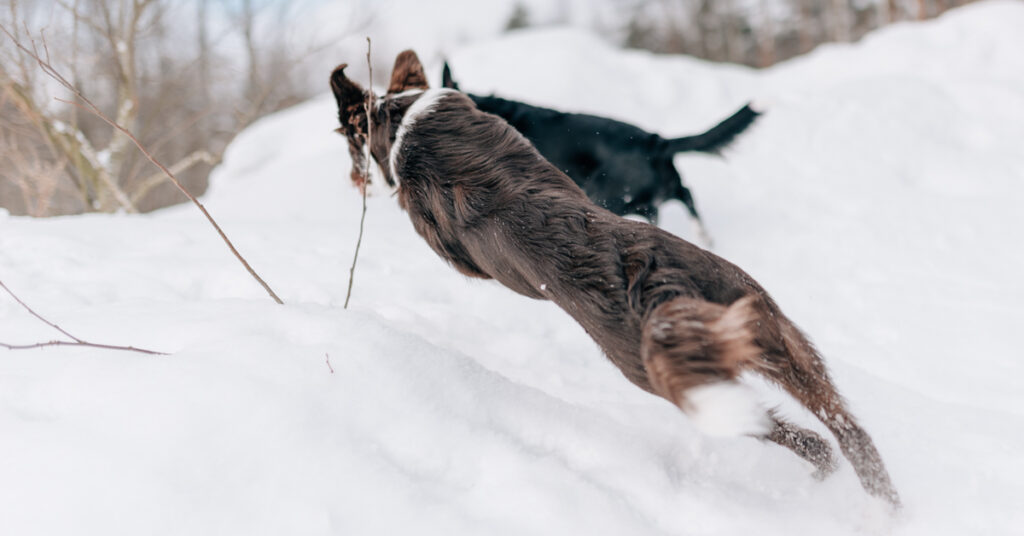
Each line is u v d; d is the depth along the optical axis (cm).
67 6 660
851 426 258
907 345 440
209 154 897
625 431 297
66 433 221
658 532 240
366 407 250
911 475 293
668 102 1094
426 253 509
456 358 294
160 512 202
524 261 272
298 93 1105
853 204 687
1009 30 1113
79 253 434
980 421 340
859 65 1174
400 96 345
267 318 293
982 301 491
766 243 616
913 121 836
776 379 249
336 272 442
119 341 284
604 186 536
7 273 391
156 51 891
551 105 1052
